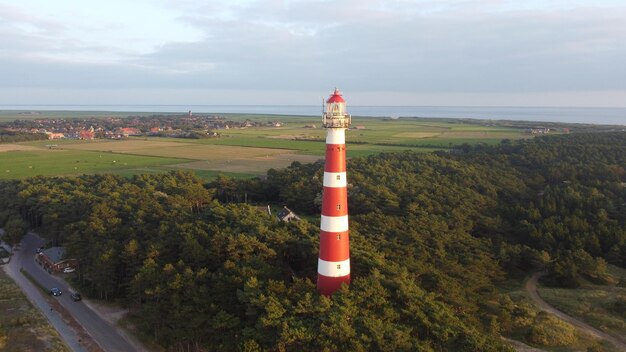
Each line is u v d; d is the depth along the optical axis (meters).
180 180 139.50
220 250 66.12
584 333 62.62
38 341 60.72
